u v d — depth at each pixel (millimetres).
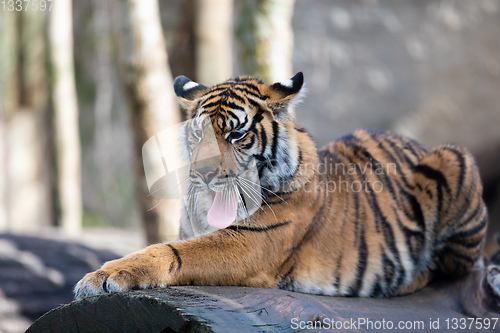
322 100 24672
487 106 24344
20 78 22109
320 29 24984
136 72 11625
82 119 28594
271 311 4902
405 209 7320
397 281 7094
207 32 14508
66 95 22016
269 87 6504
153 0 11688
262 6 11742
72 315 5047
